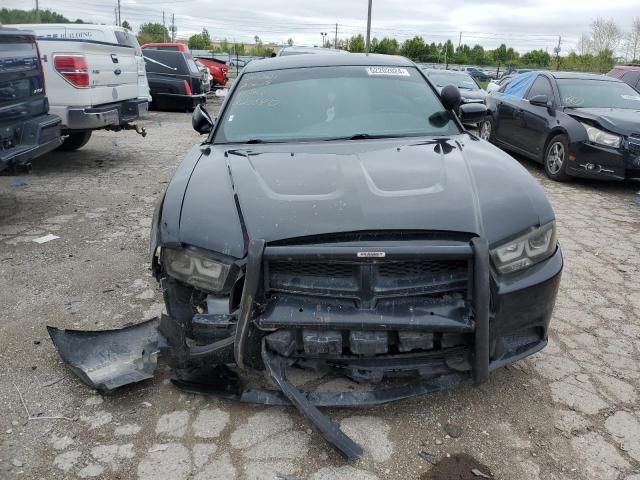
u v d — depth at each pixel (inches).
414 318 89.4
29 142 222.5
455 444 96.6
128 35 468.8
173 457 93.1
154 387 111.3
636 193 288.5
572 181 315.6
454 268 93.1
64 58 287.6
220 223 98.7
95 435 98.4
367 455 93.4
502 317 96.8
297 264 92.9
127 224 218.4
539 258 101.6
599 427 101.9
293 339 94.1
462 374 98.8
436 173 110.4
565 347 130.6
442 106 154.0
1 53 204.7
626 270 180.7
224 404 106.3
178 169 123.3
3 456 93.2
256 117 146.6
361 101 150.6
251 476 88.9
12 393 110.3
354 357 94.0
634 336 137.1
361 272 90.4
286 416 103.0
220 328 96.4
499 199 103.0
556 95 328.8
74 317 141.8
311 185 105.3
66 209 238.7
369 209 96.3
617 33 1947.6
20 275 167.3
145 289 158.2
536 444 97.0
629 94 334.0
